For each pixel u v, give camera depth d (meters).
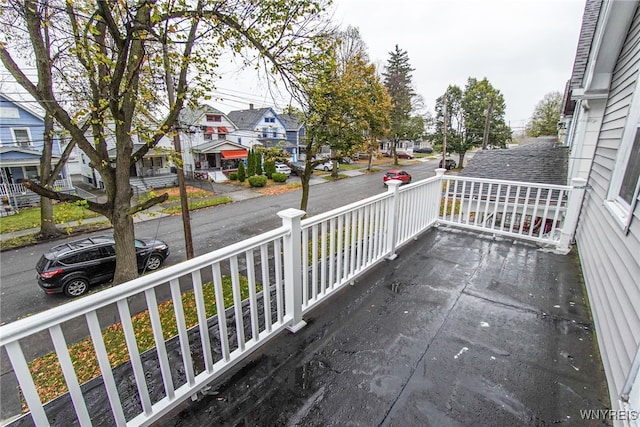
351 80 8.81
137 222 11.03
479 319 2.24
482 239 3.85
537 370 1.75
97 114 4.57
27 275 7.01
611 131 3.08
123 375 1.72
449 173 22.19
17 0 3.71
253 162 19.38
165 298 5.56
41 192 4.71
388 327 2.16
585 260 2.94
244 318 2.31
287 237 2.00
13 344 0.95
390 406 1.53
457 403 1.54
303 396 1.59
